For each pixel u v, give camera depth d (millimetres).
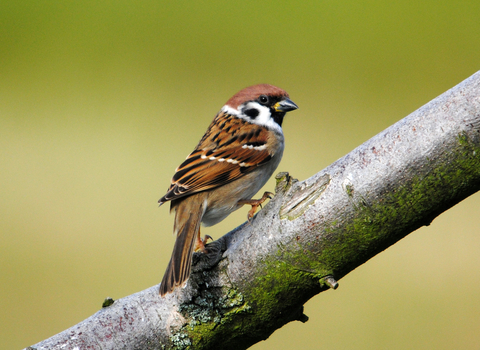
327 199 4984
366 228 4895
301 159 16516
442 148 4699
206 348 5281
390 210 4844
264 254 5113
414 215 4828
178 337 5215
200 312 5184
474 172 4637
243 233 5277
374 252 4988
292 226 5059
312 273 5027
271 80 19359
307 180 5164
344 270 5078
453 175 4684
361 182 4891
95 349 5160
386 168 4836
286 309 5188
